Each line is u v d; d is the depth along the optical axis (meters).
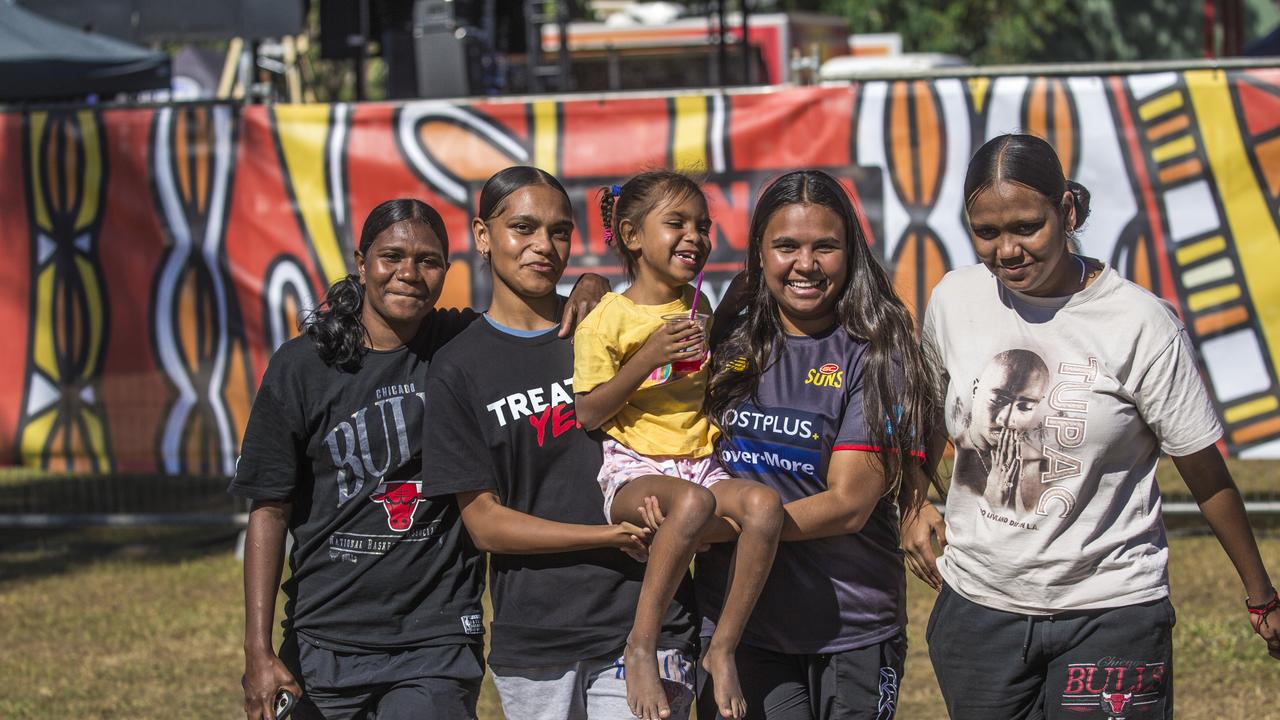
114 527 9.59
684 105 7.81
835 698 3.36
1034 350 3.19
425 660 3.45
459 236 7.96
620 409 3.41
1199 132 7.54
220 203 8.08
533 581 3.39
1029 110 7.64
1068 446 3.14
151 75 10.95
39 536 9.35
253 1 8.63
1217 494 3.21
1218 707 5.39
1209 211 7.55
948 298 3.38
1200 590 7.09
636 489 3.25
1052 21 26.23
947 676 3.41
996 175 3.06
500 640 3.45
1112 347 3.12
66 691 5.90
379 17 14.45
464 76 11.03
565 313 3.51
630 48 17.53
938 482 3.57
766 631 3.37
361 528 3.50
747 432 3.38
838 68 16.03
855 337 3.34
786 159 7.77
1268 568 7.43
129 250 8.15
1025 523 3.19
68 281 8.20
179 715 5.57
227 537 9.20
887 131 7.71
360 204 8.01
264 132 8.03
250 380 8.12
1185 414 3.13
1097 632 3.18
